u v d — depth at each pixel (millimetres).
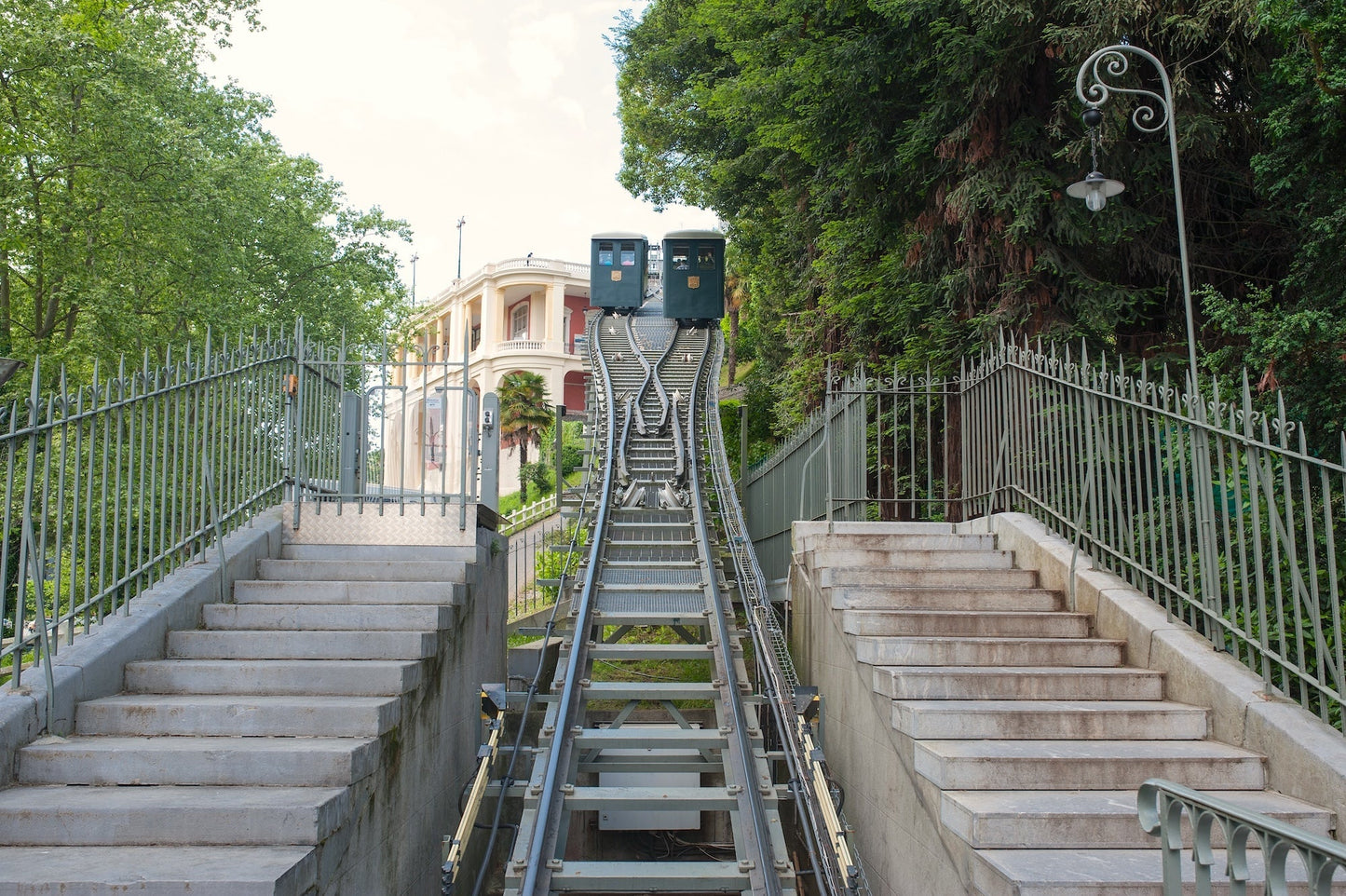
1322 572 6434
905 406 11070
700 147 26219
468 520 7836
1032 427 7699
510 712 8531
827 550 7637
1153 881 3664
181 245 16469
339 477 7977
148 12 17750
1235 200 10250
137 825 4121
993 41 9461
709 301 31578
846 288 14477
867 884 5629
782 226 20312
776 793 5387
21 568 4746
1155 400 5953
